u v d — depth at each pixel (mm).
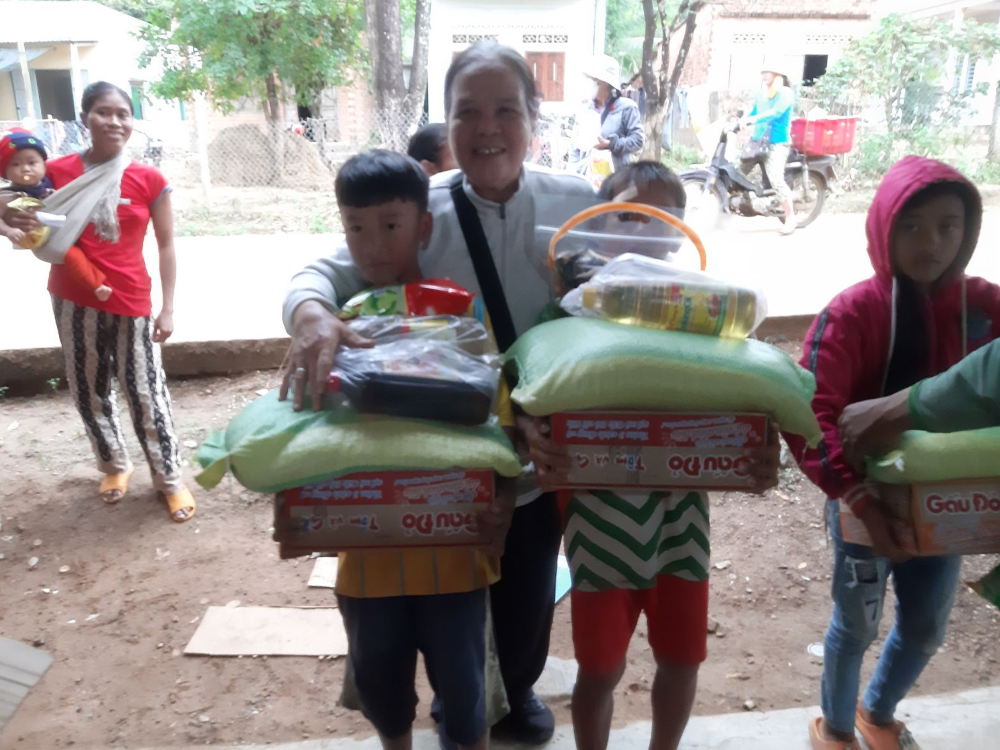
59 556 3434
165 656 2836
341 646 2855
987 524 1573
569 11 12266
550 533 2002
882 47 12438
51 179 3285
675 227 1763
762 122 8094
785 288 6004
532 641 2096
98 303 3334
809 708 2445
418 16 9312
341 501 1546
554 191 1921
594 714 1874
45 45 16312
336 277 1805
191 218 9719
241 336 5055
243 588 3213
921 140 11922
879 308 1816
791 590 3152
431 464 1501
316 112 13570
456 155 1773
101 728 2502
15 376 4898
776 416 1527
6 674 2701
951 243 1715
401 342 1584
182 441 4301
